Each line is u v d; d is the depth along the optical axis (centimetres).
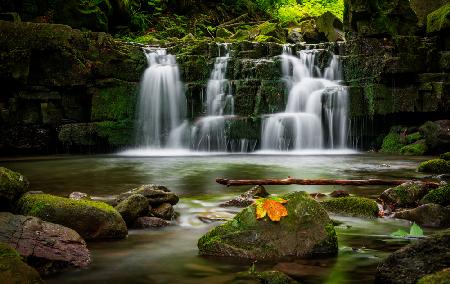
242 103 1592
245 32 2083
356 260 395
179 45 1745
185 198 682
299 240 409
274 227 413
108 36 1606
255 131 1531
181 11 2484
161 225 523
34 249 377
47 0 1802
